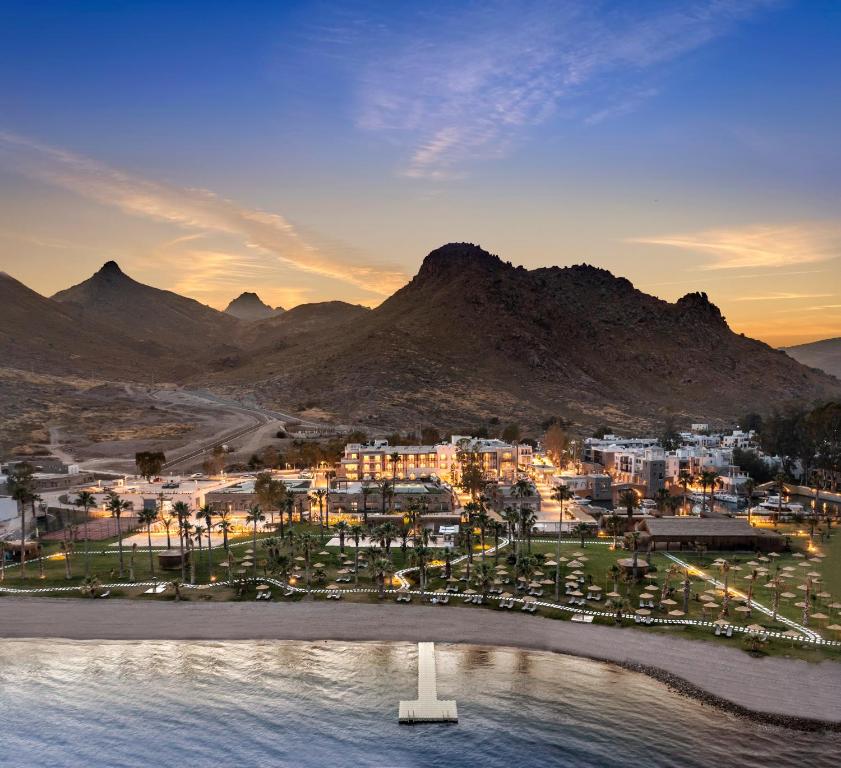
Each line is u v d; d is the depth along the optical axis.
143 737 75.94
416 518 147.88
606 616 100.44
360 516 170.62
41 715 80.31
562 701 79.50
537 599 107.50
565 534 152.25
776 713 75.00
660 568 123.19
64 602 108.56
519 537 139.62
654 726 74.19
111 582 117.19
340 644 94.56
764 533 137.88
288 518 152.00
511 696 81.00
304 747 73.62
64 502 178.50
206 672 88.31
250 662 90.44
